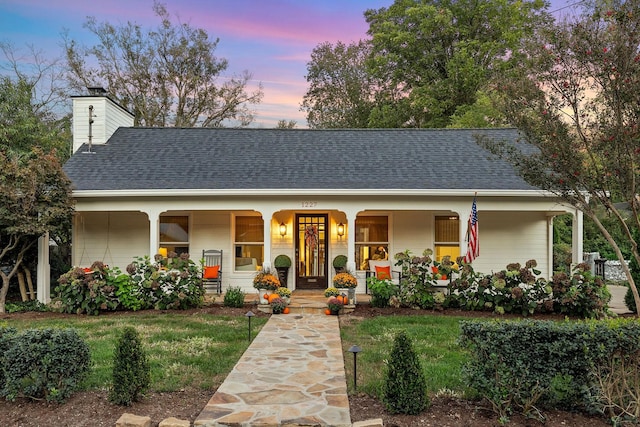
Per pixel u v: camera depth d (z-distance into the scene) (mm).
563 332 4441
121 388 4664
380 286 10539
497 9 24891
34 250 11555
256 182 11258
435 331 8117
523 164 7523
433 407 4680
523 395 4523
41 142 16438
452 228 12898
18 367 4680
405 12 26000
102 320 9148
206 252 12711
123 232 12633
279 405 4703
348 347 7125
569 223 23406
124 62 27188
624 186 6160
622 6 5820
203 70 28859
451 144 13672
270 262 11211
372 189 10891
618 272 19922
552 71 6527
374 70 27953
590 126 6328
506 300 9922
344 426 4242
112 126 14039
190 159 12500
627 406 4383
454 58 24516
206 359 6359
